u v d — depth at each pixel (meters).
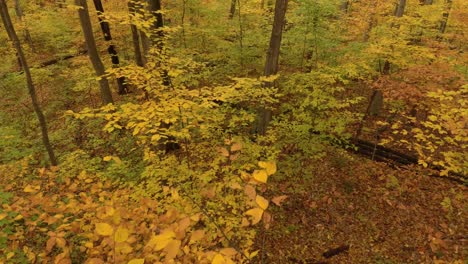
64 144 13.15
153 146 10.79
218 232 6.52
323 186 11.01
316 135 11.17
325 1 11.45
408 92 8.20
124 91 16.77
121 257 3.20
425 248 8.84
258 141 9.86
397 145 12.40
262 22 15.29
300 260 8.81
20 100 17.33
